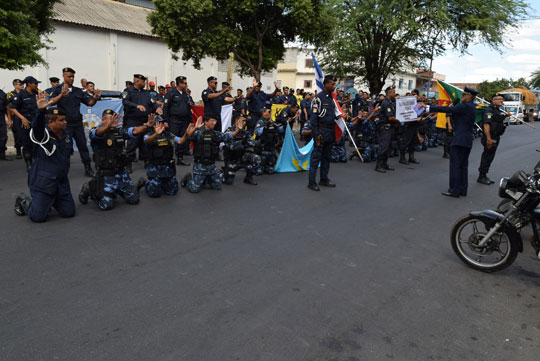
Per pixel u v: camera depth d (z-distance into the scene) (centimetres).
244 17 1510
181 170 838
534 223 419
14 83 923
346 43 2214
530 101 3934
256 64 1653
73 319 291
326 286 363
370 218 582
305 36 1541
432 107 745
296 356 263
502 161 1226
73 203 512
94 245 426
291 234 494
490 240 412
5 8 961
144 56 2517
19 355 250
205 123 663
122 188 562
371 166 1038
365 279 383
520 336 302
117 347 262
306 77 4591
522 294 372
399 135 1109
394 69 2597
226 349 266
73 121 704
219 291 343
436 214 624
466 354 276
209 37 1425
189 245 440
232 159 738
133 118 798
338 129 768
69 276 355
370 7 2162
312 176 736
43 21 1308
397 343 283
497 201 730
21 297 317
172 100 870
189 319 298
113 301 318
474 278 402
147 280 355
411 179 888
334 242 476
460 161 735
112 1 2577
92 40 2247
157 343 269
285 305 326
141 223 502
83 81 1008
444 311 332
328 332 292
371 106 1551
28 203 500
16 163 842
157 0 1383
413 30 2127
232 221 530
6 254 393
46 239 435
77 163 871
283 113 890
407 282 382
